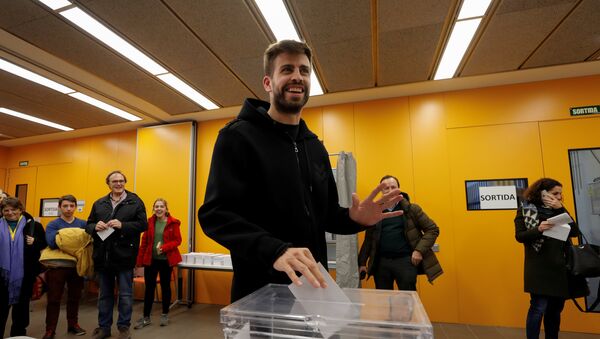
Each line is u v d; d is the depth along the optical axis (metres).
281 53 0.87
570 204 3.42
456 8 2.36
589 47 2.91
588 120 3.48
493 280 3.53
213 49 2.87
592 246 2.49
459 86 3.80
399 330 0.52
